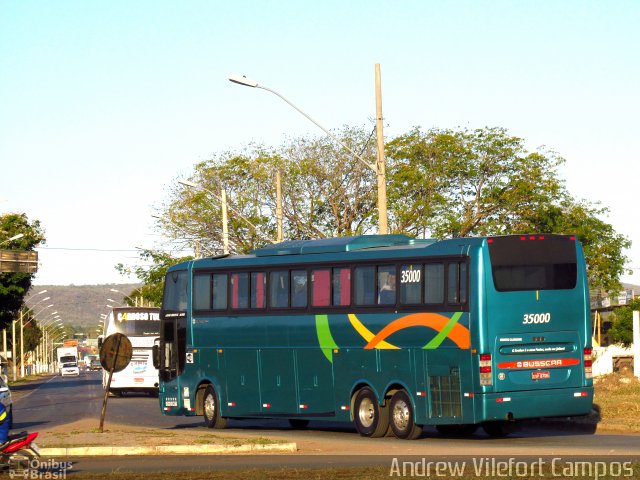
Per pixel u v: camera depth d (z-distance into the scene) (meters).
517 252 21.44
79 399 50.12
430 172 60.28
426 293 22.08
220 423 27.44
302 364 24.84
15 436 17.08
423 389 22.02
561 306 21.72
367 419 23.36
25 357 156.75
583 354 21.95
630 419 24.97
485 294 21.08
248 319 26.38
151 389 51.56
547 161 61.75
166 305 29.17
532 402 21.25
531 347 21.39
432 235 60.44
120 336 24.61
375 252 23.31
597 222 64.56
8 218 78.75
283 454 19.69
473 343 21.05
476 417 20.94
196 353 27.98
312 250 24.84
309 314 24.70
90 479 15.61
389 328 22.77
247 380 26.36
